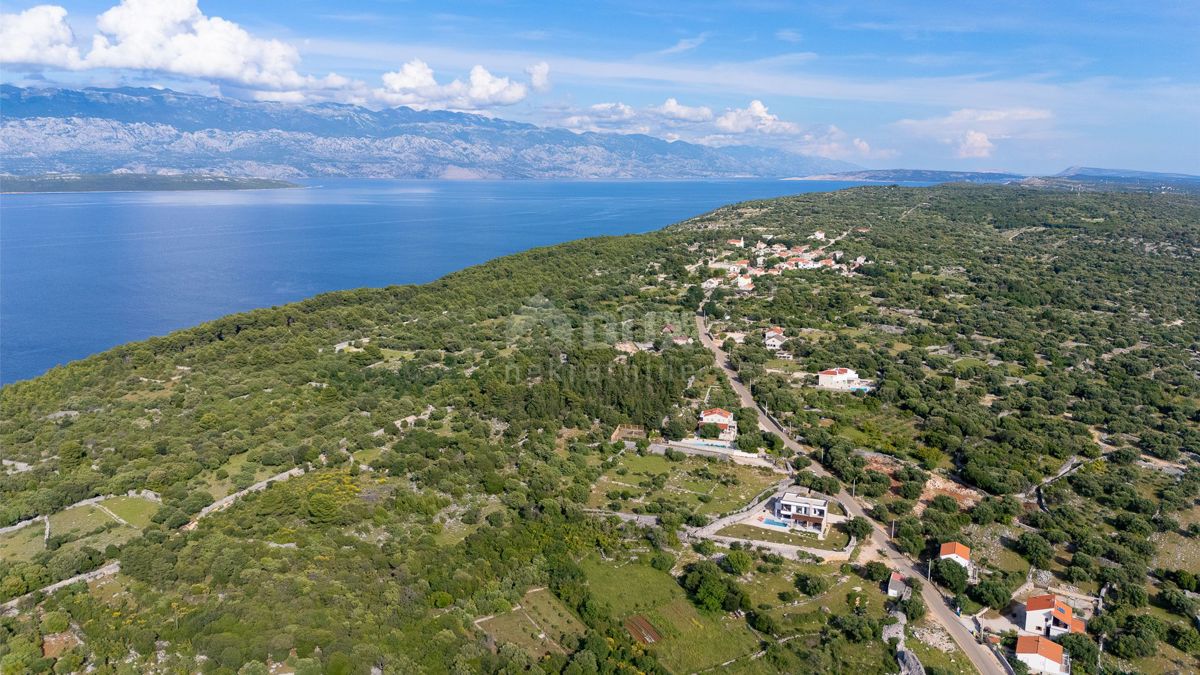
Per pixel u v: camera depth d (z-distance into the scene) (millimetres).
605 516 129750
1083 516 128250
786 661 95938
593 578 114000
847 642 99125
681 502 134875
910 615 102438
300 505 122875
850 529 123312
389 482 134750
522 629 101062
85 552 106812
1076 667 93562
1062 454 148750
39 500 123000
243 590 98875
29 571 102000
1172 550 119562
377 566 107562
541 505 129750
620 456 154125
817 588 108250
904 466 143875
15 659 84188
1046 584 111562
